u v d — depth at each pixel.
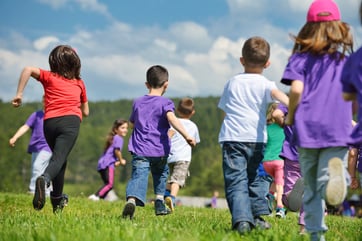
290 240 7.30
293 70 7.29
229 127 8.25
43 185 10.09
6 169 124.81
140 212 13.57
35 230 7.58
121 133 22.14
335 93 7.16
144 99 10.52
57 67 10.90
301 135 7.09
